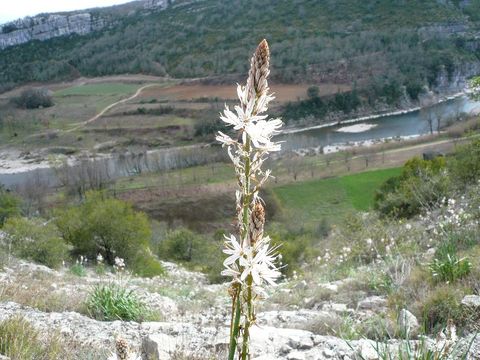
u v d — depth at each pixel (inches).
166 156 3732.8
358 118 4544.8
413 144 3196.4
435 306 271.7
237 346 99.0
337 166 2866.6
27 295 398.9
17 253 736.3
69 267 788.0
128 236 910.4
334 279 494.9
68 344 265.3
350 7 7667.3
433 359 183.9
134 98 6122.1
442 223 467.5
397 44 5885.8
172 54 7568.9
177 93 6053.2
